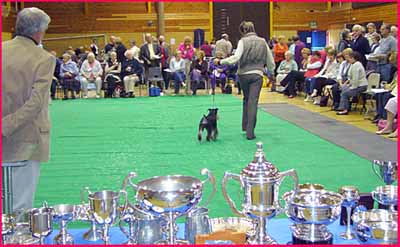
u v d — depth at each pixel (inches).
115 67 510.3
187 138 278.8
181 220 120.7
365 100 359.9
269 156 230.4
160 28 717.9
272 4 741.9
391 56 340.5
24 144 109.6
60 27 723.4
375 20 641.6
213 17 740.7
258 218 91.1
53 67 109.9
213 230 97.2
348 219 103.0
